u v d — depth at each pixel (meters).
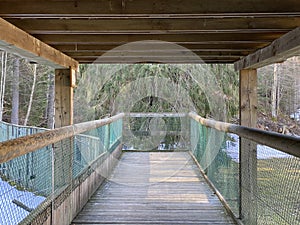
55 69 3.81
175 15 2.04
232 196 3.35
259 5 1.96
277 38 2.68
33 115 12.80
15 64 12.15
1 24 2.05
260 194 2.41
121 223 3.10
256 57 3.25
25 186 2.41
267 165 2.24
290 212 1.83
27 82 12.83
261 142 2.16
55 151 2.68
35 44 2.67
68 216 3.01
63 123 3.79
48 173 2.60
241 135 2.72
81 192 3.53
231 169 3.41
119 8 1.97
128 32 2.49
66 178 3.00
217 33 2.73
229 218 3.23
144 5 1.97
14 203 2.04
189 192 4.24
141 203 3.75
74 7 1.97
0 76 12.27
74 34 2.77
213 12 1.98
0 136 6.88
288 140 1.72
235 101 7.22
